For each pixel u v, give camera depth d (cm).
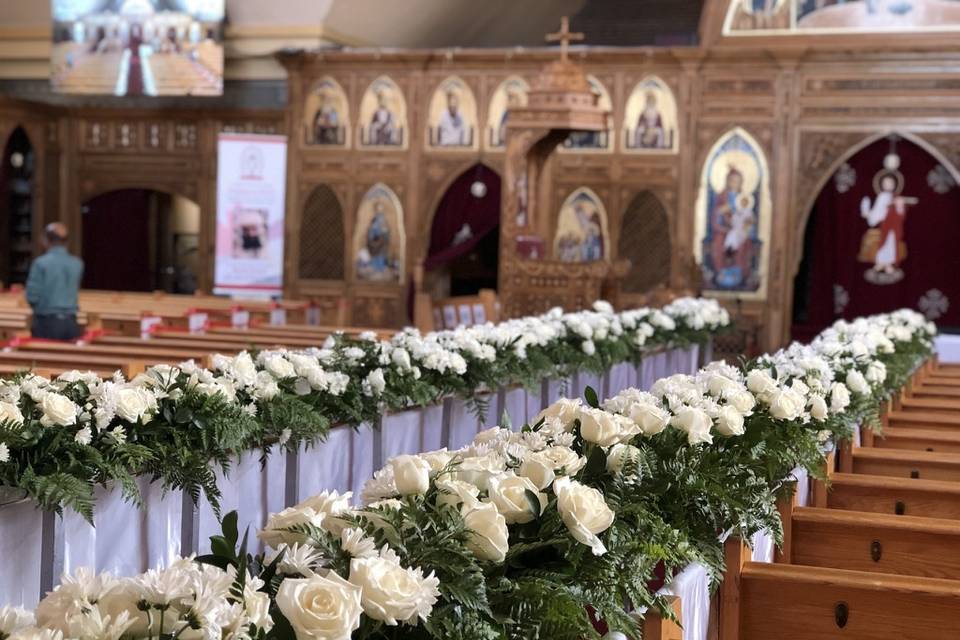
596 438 357
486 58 2012
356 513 262
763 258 1952
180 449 505
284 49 2077
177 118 2172
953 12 1850
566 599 274
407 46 2323
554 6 2459
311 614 208
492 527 273
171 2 2077
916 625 373
